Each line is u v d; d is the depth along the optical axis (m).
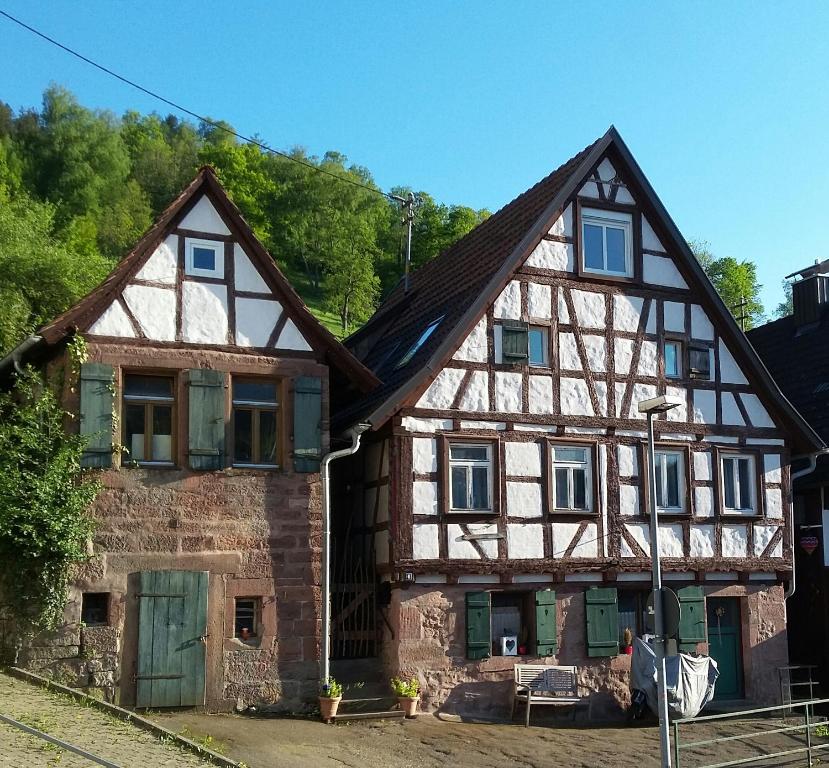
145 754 11.58
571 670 17.34
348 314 69.81
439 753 14.22
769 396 20.20
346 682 16.73
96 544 15.16
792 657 21.72
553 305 18.55
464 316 17.66
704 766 13.17
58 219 58.06
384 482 17.27
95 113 88.62
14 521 14.52
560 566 17.77
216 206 16.55
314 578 16.22
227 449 16.03
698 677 17.55
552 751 14.87
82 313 15.51
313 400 16.64
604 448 18.59
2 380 16.39
